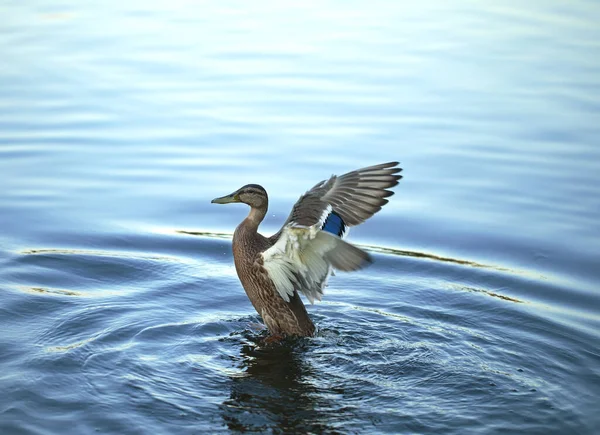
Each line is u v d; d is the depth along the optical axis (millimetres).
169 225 14102
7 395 9000
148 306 11625
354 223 10461
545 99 18453
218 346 10547
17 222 13953
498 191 15070
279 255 10391
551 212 14367
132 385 9336
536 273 12641
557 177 15453
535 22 23312
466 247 13406
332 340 10766
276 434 8445
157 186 15195
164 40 21641
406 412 8930
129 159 16016
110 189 15094
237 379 9633
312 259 10094
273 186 14891
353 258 9391
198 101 18344
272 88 19000
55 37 21703
